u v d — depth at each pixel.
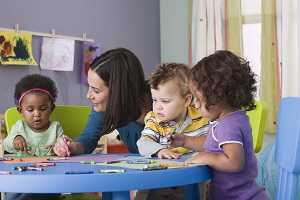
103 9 3.15
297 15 2.89
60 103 2.84
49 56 2.76
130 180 0.96
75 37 2.94
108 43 3.19
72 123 1.82
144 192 1.55
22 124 1.68
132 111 1.47
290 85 2.91
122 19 3.29
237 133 1.16
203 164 1.11
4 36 2.49
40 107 1.66
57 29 2.83
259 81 3.08
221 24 3.21
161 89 1.35
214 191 1.22
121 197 1.00
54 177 0.94
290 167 1.04
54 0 2.81
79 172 0.99
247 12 3.16
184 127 1.41
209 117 1.25
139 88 1.48
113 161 1.20
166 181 1.00
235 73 1.23
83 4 3.01
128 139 1.59
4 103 2.51
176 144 1.36
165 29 3.58
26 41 2.60
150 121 1.42
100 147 2.50
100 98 1.47
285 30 2.91
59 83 2.84
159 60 3.60
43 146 1.65
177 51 3.52
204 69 1.23
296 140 1.01
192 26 3.35
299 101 1.05
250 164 1.20
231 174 1.19
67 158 1.32
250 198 1.19
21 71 2.61
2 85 2.50
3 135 2.16
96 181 0.94
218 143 1.18
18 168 1.06
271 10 3.00
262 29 3.04
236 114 1.21
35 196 1.49
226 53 1.27
